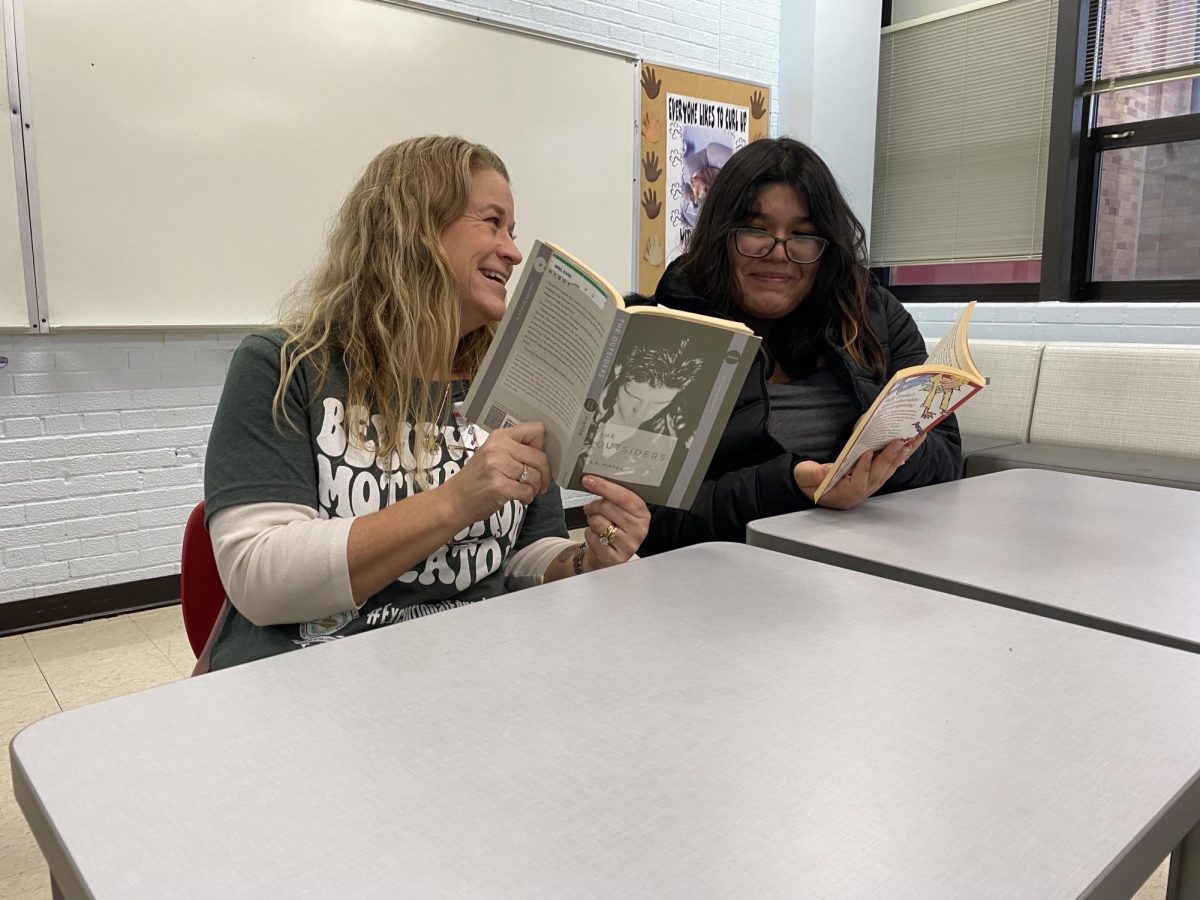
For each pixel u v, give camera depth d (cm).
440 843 41
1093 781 47
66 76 229
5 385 236
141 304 250
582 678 60
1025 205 394
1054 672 62
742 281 147
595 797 45
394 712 55
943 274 438
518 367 89
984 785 46
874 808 44
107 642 238
